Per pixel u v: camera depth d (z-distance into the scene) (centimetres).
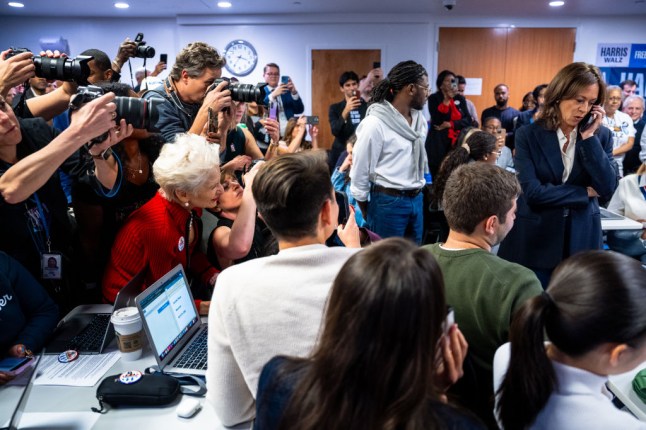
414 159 298
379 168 293
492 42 686
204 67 220
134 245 171
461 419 64
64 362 152
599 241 232
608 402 86
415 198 304
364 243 191
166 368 146
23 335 152
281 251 106
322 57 693
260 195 105
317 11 652
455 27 682
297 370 72
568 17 679
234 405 112
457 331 78
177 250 175
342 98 704
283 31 686
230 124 218
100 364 152
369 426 60
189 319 165
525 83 701
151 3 593
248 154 299
